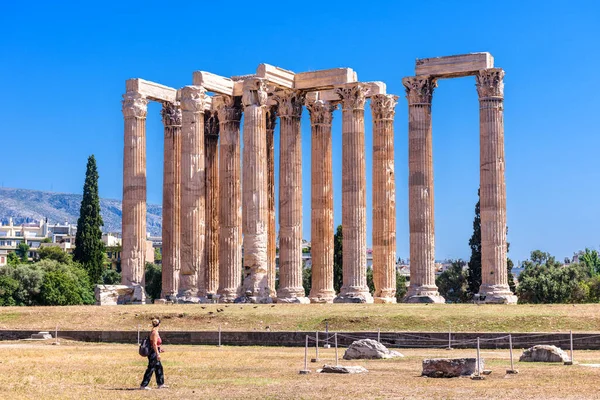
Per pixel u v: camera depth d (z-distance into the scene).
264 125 77.12
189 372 41.22
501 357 45.88
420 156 75.12
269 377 38.69
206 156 85.06
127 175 80.50
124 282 79.75
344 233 77.00
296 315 60.97
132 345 57.34
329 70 78.38
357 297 75.50
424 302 73.44
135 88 80.94
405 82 76.19
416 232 74.75
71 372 41.53
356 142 77.19
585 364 41.62
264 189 76.62
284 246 78.19
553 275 135.50
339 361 45.00
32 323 64.88
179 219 83.44
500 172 73.44
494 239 72.88
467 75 75.50
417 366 42.06
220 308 66.06
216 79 79.62
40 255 192.00
